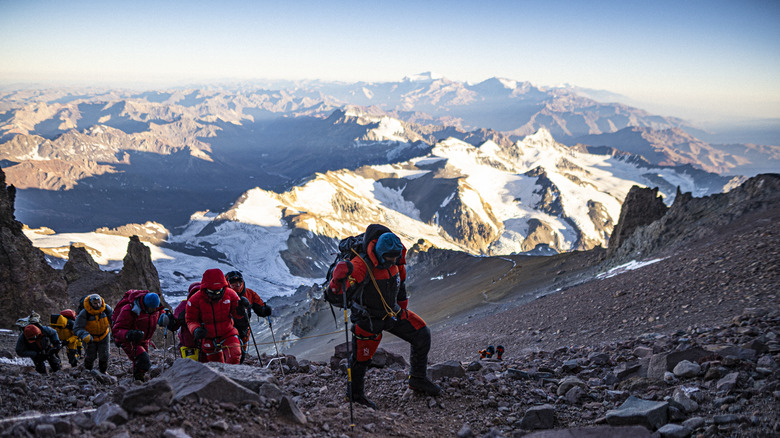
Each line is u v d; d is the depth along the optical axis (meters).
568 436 4.76
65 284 25.38
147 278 38.81
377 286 6.31
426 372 7.15
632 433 4.68
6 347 14.13
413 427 5.71
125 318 8.58
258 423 4.72
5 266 21.31
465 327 52.66
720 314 12.67
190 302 8.02
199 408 4.68
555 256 121.00
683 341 8.88
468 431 5.53
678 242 45.28
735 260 18.84
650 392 6.56
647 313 17.25
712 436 4.81
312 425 5.10
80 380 8.00
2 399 5.54
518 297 83.38
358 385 6.54
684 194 59.00
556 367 9.03
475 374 8.16
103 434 4.00
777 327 8.86
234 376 5.70
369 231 6.42
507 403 6.66
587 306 25.86
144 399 4.50
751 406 5.37
